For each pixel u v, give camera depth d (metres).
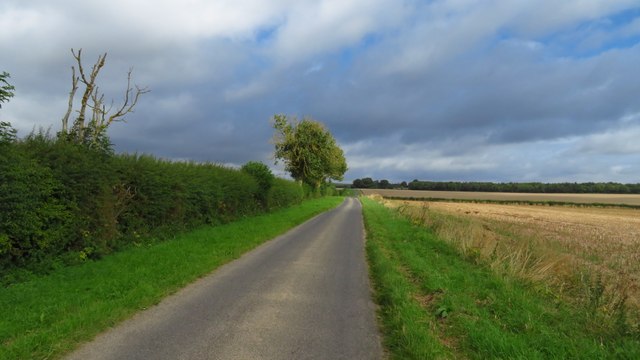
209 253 13.29
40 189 10.82
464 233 18.39
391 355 5.77
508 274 11.07
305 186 63.81
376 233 20.66
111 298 8.05
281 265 12.23
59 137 13.40
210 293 8.84
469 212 53.00
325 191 94.19
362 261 13.34
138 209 15.70
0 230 9.60
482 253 13.71
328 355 5.71
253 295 8.73
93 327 6.46
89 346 5.84
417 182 191.12
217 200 22.92
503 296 8.75
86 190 12.49
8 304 7.59
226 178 24.78
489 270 11.68
